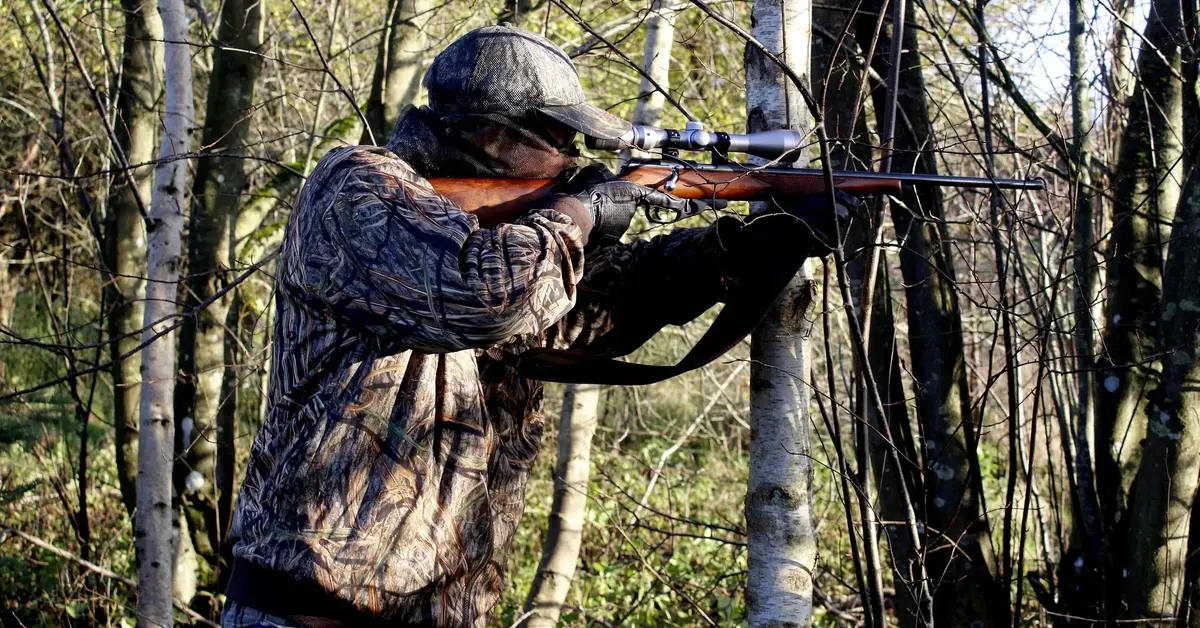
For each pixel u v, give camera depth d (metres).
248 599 2.06
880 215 2.71
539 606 5.28
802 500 2.71
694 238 2.62
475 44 2.21
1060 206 5.04
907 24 3.77
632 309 2.67
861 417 2.68
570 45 6.43
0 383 6.44
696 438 9.20
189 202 6.26
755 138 2.45
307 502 2.03
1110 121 4.74
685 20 6.71
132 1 6.14
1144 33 4.04
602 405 9.59
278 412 2.10
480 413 2.18
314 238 1.99
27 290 9.70
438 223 1.93
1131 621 3.49
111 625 6.02
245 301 6.87
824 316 2.68
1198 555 3.64
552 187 2.16
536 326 1.95
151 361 4.70
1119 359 3.94
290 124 8.46
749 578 2.75
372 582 2.03
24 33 5.99
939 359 3.79
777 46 2.73
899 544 3.82
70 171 5.85
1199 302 3.46
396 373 2.06
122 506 7.36
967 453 3.79
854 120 2.63
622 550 6.60
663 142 2.37
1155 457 3.55
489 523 2.21
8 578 5.80
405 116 2.27
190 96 4.74
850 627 5.38
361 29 9.18
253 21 6.05
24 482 6.55
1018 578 3.28
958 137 3.42
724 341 2.46
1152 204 3.93
